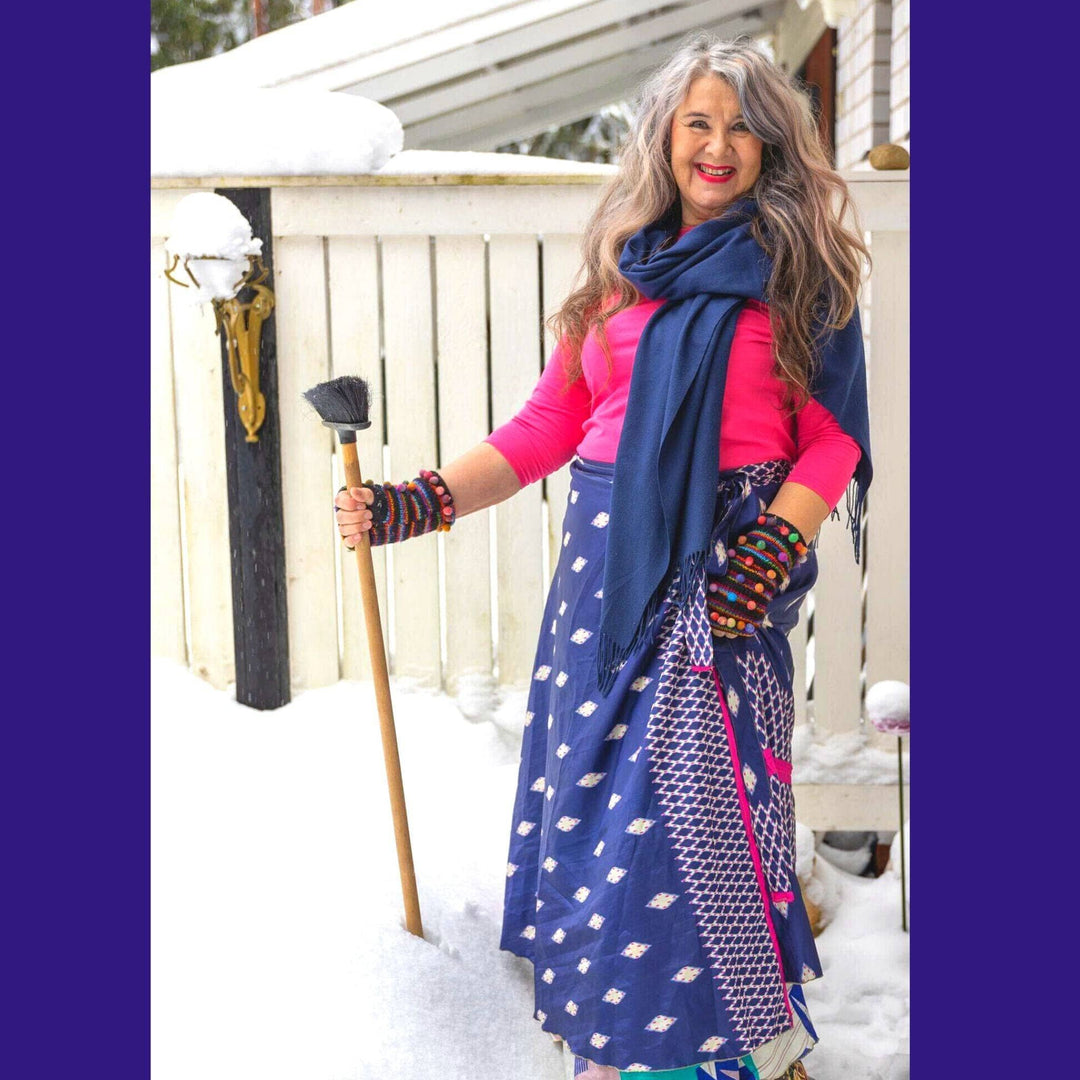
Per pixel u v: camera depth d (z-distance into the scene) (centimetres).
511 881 240
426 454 316
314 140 300
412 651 319
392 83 392
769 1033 203
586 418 247
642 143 228
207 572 323
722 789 207
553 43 398
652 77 232
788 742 225
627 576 214
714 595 210
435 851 263
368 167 302
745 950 204
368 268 310
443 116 436
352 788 283
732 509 215
